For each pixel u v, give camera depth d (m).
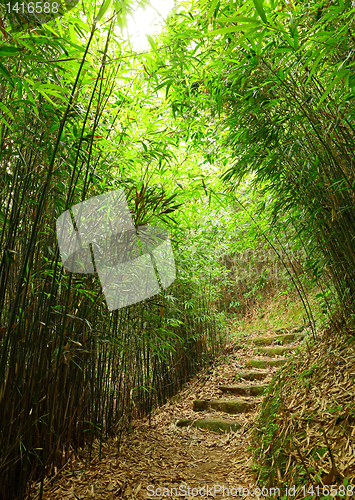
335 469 1.29
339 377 1.83
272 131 2.01
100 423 2.32
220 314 4.79
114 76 1.79
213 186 3.52
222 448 2.41
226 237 4.18
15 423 1.50
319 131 1.89
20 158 1.30
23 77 1.28
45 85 1.25
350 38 1.35
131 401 2.82
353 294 2.10
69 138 1.67
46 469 1.72
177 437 2.70
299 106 1.83
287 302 5.45
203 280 4.19
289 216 2.36
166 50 1.78
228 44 1.82
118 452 2.20
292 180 2.10
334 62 1.65
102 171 1.91
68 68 1.34
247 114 2.09
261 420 2.23
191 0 1.85
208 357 4.46
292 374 2.26
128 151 1.99
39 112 1.47
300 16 1.54
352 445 1.36
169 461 2.18
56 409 1.77
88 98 1.74
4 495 1.43
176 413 3.29
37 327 1.61
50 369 1.71
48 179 1.33
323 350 2.21
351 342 2.06
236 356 4.49
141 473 1.92
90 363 2.10
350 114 1.60
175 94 2.20
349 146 1.65
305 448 1.54
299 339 4.20
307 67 1.81
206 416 3.08
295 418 1.76
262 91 1.89
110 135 2.03
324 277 2.47
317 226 2.12
